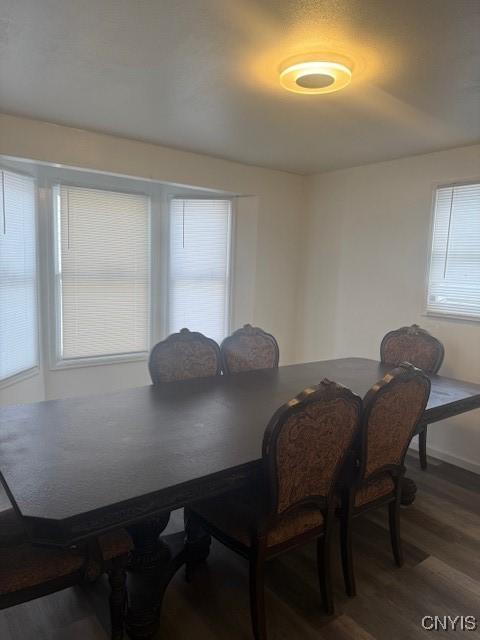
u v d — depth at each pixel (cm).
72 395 378
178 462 154
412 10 155
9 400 317
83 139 306
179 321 424
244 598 195
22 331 333
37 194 344
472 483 308
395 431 197
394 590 201
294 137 313
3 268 309
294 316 455
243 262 423
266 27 168
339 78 196
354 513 196
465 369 331
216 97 241
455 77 208
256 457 160
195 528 204
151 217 404
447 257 338
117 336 397
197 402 226
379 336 387
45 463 151
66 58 198
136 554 182
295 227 443
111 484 137
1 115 274
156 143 336
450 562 222
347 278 409
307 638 174
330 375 288
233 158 377
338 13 158
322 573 184
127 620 170
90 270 376
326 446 168
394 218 370
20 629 174
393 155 355
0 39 182
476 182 319
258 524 160
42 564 144
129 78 219
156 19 165
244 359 316
